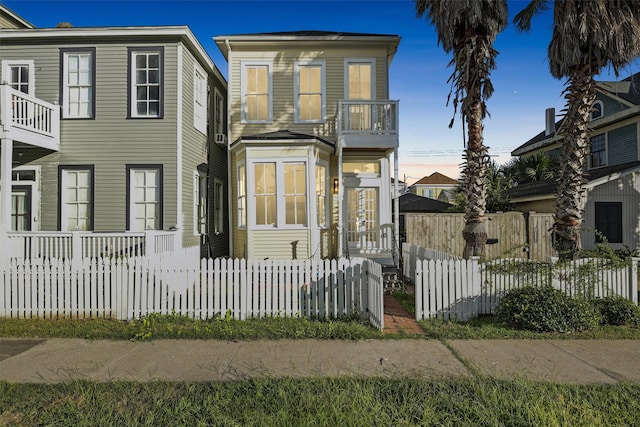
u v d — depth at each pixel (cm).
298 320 739
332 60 1450
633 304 734
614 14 890
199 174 1391
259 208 1234
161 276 771
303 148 1226
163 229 1201
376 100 1283
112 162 1218
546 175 2205
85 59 1239
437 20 980
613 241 1596
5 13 1406
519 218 1494
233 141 1440
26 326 714
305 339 650
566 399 435
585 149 963
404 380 480
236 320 749
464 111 990
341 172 1279
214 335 663
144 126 1219
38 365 538
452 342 634
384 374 502
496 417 392
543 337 656
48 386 468
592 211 1595
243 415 400
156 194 1223
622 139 1775
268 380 480
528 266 788
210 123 1514
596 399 435
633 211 1614
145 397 441
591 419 392
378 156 1446
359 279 768
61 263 777
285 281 773
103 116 1223
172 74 1220
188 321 740
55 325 721
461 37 973
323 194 1328
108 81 1224
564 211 961
